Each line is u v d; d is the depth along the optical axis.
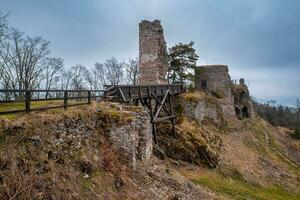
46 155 8.54
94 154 10.60
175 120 24.58
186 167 20.39
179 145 21.92
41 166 8.06
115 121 12.17
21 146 7.98
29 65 28.89
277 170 26.55
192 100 27.50
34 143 8.41
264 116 75.00
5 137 7.77
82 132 10.82
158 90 22.84
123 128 12.08
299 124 70.81
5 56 27.38
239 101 43.59
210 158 21.98
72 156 9.70
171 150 21.61
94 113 12.11
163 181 13.06
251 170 23.73
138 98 19.42
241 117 41.81
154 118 20.75
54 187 7.88
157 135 22.66
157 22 28.70
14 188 7.07
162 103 22.88
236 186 19.58
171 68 36.19
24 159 7.77
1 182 7.02
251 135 36.66
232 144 28.36
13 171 7.27
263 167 25.78
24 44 37.34
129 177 11.35
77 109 11.34
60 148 9.32
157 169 14.31
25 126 8.40
